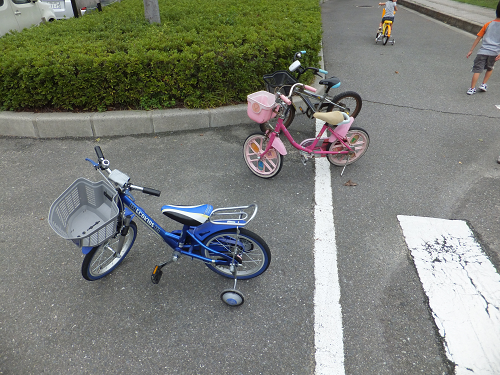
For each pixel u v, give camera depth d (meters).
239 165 4.62
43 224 3.59
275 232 3.50
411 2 17.88
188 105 5.50
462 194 4.02
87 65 4.98
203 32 6.25
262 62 5.55
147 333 2.57
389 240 3.38
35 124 5.16
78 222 2.81
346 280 2.97
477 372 2.30
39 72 4.98
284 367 2.35
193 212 2.52
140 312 2.72
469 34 11.70
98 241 2.48
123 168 4.54
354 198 3.99
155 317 2.68
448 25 13.34
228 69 5.38
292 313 2.71
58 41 5.96
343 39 11.05
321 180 4.32
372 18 14.82
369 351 2.44
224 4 9.37
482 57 6.34
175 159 4.74
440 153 4.87
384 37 10.03
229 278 3.01
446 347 2.45
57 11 10.23
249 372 2.31
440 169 4.51
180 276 3.03
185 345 2.48
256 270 2.92
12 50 5.57
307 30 6.69
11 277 3.00
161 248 3.32
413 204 3.88
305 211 3.79
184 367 2.35
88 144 5.10
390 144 5.11
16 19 8.41
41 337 2.53
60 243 3.35
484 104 6.34
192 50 5.34
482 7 16.12
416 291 2.86
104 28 6.77
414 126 5.61
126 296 2.85
